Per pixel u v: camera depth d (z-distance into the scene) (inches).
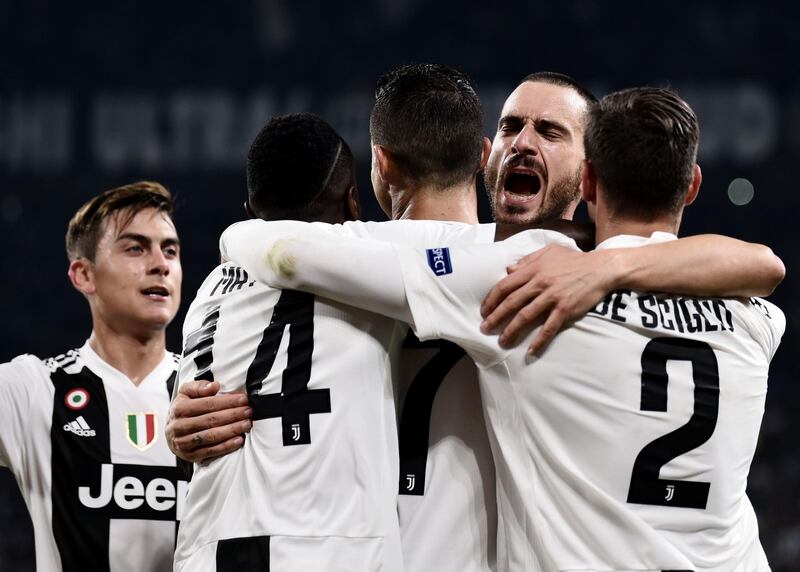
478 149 366.0
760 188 2635.3
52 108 2765.7
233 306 357.4
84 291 519.5
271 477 326.0
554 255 327.6
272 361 340.2
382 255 328.5
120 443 489.7
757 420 335.6
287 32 2829.7
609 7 2822.3
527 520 324.2
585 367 320.8
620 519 312.8
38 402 489.4
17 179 2719.0
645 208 337.4
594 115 348.5
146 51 2802.7
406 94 363.6
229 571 324.5
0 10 2783.0
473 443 349.1
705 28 2768.2
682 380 321.1
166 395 511.2
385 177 371.2
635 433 317.1
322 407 330.0
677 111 336.8
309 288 335.6
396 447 337.7
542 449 323.6
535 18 2832.2
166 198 527.8
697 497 319.9
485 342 325.1
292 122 366.0
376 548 319.3
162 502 483.5
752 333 336.2
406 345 356.5
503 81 2829.7
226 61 2802.7
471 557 340.8
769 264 333.4
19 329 2464.3
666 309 327.0
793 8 2719.0
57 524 474.0
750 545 338.6
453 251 331.9
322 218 364.2
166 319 514.9
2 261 2568.9
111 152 2751.0
